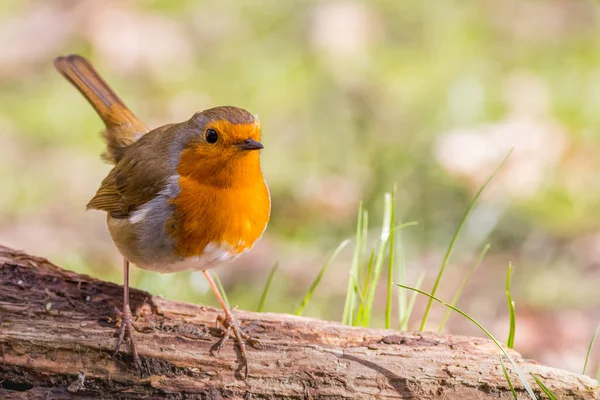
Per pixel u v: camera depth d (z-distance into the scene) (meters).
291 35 16.03
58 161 13.68
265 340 6.79
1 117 14.46
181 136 6.84
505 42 16.02
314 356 6.69
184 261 7.02
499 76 15.16
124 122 8.43
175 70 15.50
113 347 6.59
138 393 6.54
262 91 14.93
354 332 6.95
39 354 6.53
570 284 11.59
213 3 16.66
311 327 6.95
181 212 6.82
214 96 14.98
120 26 15.90
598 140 13.89
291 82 14.95
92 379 6.53
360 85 14.70
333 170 13.52
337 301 11.07
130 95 15.02
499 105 14.48
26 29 16.11
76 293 7.05
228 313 6.87
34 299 6.88
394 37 15.99
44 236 12.02
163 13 16.44
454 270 11.89
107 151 8.50
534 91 14.71
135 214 7.02
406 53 15.62
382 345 6.82
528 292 11.46
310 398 6.57
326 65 15.13
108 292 7.17
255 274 11.42
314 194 13.01
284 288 11.23
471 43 15.85
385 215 8.37
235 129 6.60
